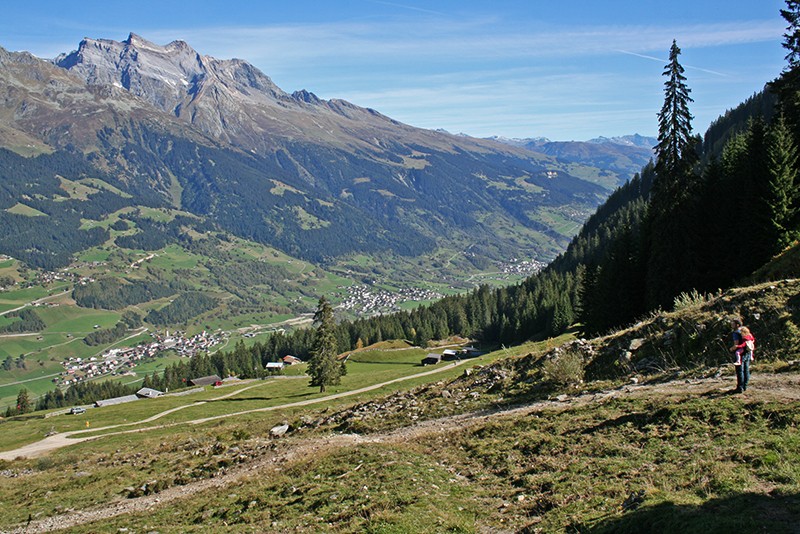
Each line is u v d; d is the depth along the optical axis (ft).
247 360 589.32
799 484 37.60
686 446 50.39
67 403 591.78
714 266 181.57
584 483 49.73
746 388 58.95
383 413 107.24
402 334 631.15
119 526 68.23
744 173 179.32
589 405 71.61
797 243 144.66
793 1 184.96
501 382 102.47
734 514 35.24
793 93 190.70
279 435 116.88
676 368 78.54
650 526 37.32
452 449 72.38
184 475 94.32
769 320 75.72
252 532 54.03
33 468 157.07
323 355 313.12
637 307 216.54
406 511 50.49
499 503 51.85
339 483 64.34
